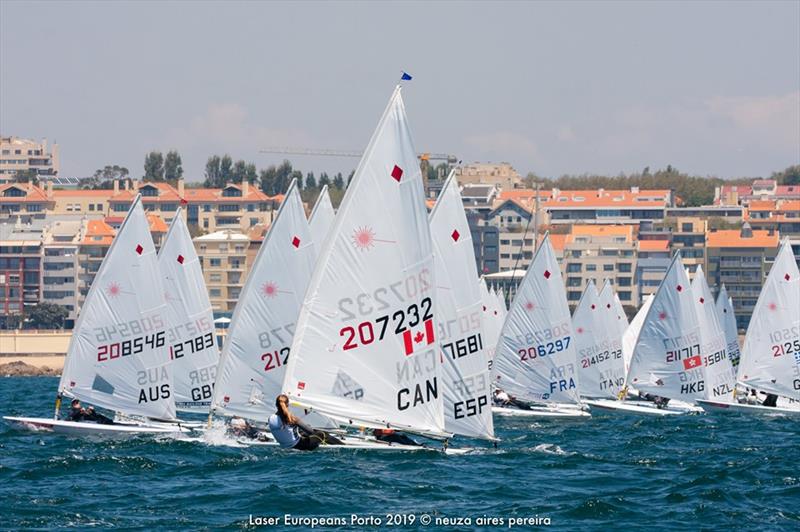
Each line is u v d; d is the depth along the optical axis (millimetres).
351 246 150750
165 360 196125
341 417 151875
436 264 170125
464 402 169000
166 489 136875
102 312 193125
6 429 198875
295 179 189125
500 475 151750
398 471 148875
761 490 145500
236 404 189000
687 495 140250
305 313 151750
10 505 126812
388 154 151000
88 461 156500
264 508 126062
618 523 123625
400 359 152250
